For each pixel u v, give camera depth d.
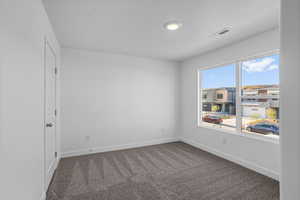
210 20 2.06
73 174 2.43
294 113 0.56
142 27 2.26
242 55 2.72
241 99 2.84
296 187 0.56
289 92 0.57
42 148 1.77
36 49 1.54
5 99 0.97
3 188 0.95
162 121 4.16
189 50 3.29
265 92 2.46
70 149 3.18
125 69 3.69
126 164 2.80
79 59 3.25
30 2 1.38
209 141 3.44
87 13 1.90
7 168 1.00
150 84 3.99
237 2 1.67
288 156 0.58
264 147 2.40
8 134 1.01
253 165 2.55
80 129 3.27
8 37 1.01
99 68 3.43
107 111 3.51
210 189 2.04
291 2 0.57
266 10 1.82
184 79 4.21
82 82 3.28
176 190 2.02
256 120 2.59
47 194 1.92
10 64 1.04
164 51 3.39
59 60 2.97
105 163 2.84
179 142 4.23
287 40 0.58
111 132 3.56
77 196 1.89
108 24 2.18
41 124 1.73
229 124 3.06
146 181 2.23
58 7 1.77
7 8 1.00
